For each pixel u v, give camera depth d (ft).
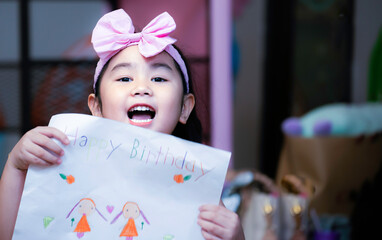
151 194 3.73
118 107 3.85
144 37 3.99
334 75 11.51
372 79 11.09
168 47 4.12
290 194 8.98
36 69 10.80
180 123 4.71
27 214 3.61
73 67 10.76
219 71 10.52
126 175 3.73
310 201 9.33
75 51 10.76
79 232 3.64
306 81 11.58
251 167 11.60
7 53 10.78
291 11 11.50
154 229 3.69
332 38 11.53
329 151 9.53
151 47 3.92
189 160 3.77
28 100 10.82
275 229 8.46
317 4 11.52
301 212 8.67
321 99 11.55
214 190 3.77
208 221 3.69
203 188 3.77
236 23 11.46
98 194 3.69
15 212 3.84
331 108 10.33
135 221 3.68
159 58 3.98
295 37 11.53
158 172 3.75
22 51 10.75
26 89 10.81
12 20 10.70
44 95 10.82
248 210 8.60
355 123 9.78
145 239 3.67
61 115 3.79
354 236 9.43
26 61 10.77
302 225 8.66
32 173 3.66
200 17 10.68
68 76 10.78
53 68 10.78
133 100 3.81
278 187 9.42
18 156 3.73
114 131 3.76
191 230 3.70
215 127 10.50
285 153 10.23
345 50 11.43
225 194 8.57
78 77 10.77
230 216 3.75
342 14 11.44
